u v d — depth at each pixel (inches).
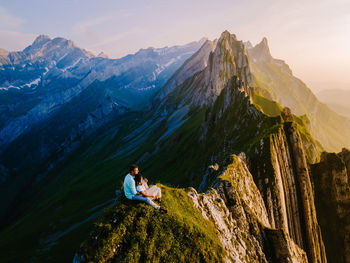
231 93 3700.8
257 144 1785.2
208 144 3649.1
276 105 5059.1
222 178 1060.5
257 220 1002.7
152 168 5413.4
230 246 735.7
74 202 5359.3
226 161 1416.1
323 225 2246.6
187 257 562.9
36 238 4023.1
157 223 568.7
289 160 1956.2
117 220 549.6
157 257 534.6
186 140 5251.0
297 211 1839.3
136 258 516.1
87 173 7406.5
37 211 5482.3
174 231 579.5
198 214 707.4
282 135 1971.0
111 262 502.9
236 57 6825.8
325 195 2338.8
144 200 573.0
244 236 887.7
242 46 6953.7
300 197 1936.5
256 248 886.4
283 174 1790.1
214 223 759.1
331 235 2188.7
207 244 605.6
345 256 2087.8
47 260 3299.7
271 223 1465.3
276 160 1716.3
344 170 2326.5
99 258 491.8
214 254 601.0
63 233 4025.6
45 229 4274.1
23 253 3627.0
